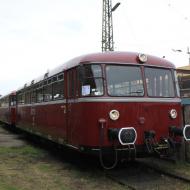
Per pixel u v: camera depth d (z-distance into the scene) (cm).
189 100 1505
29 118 2005
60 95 1341
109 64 1124
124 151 1084
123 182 1032
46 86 1580
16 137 2416
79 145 1131
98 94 1093
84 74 1118
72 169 1231
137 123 1119
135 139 1059
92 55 1129
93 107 1088
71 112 1209
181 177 1066
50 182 1043
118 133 1053
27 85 2083
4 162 1359
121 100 1105
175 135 1165
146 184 1016
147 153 1125
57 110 1375
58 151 1656
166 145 1126
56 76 1405
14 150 1686
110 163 1288
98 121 1081
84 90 1111
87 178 1095
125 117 1105
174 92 1205
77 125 1149
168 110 1174
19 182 1034
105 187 990
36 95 1806
